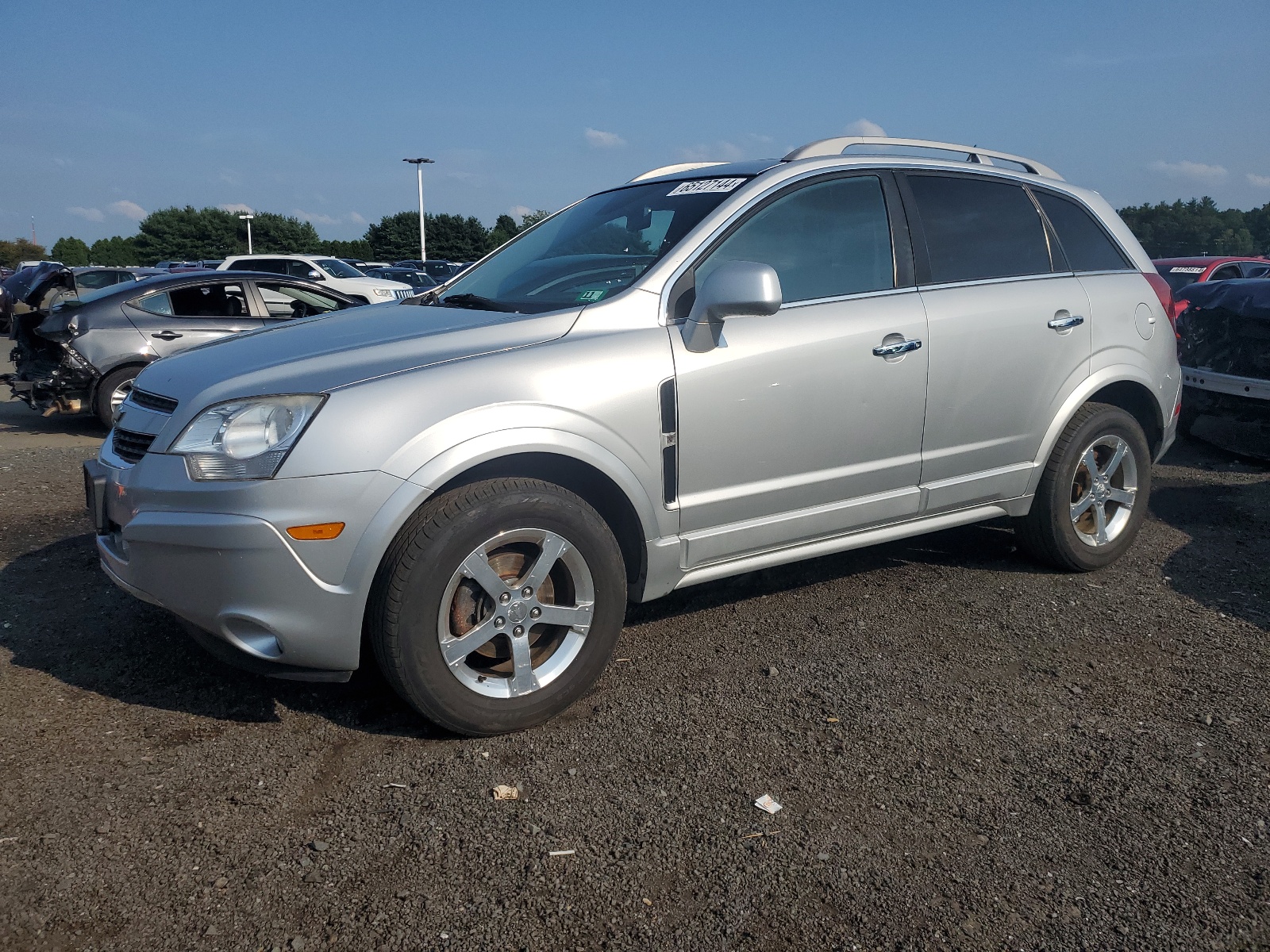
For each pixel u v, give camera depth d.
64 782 2.58
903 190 3.79
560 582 2.98
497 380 2.80
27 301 8.66
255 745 2.80
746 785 2.61
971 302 3.78
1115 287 4.30
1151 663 3.42
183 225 98.69
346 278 18.70
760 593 4.13
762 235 3.41
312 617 2.61
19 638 3.52
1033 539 4.31
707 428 3.15
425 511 2.69
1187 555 4.67
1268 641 3.62
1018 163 4.36
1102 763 2.73
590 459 2.91
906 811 2.49
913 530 3.84
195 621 2.69
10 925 2.02
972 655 3.48
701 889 2.18
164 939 1.99
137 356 8.37
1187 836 2.39
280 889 2.16
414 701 2.73
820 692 3.18
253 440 2.59
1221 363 7.16
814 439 3.40
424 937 2.01
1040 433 4.07
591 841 2.35
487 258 4.16
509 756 2.76
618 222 3.69
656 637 3.66
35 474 6.38
